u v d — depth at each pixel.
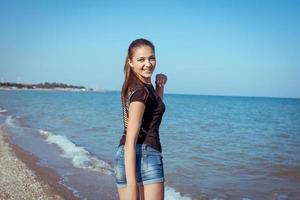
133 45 3.52
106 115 34.34
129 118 3.32
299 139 20.42
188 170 10.66
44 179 8.84
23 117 29.50
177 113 46.78
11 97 81.25
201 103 94.44
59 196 7.54
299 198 8.05
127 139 3.30
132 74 3.53
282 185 9.20
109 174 9.59
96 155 12.59
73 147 14.01
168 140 18.11
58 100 73.94
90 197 7.52
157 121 3.49
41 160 11.34
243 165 11.80
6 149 13.05
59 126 23.23
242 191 8.54
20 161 10.86
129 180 3.26
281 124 31.92
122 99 3.56
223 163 12.09
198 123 30.48
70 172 9.74
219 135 21.64
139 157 3.39
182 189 8.54
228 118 38.97
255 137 21.28
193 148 15.46
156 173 3.40
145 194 3.41
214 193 8.30
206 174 10.23
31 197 7.44
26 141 15.63
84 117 31.27
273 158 13.37
